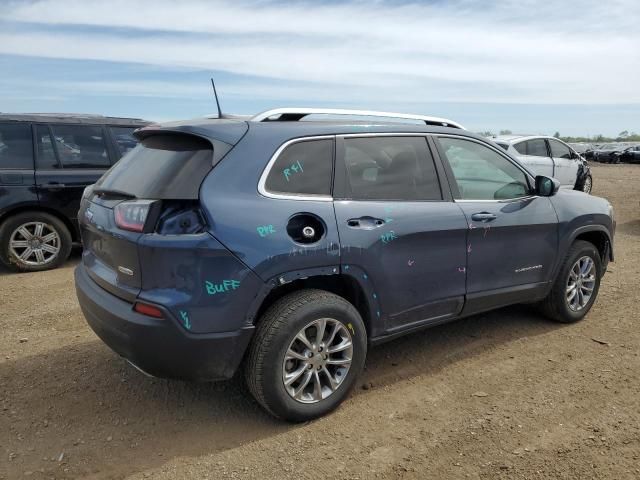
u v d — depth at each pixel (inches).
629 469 109.7
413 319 145.0
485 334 181.9
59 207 261.4
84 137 269.7
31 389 143.9
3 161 249.0
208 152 117.9
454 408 134.2
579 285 190.9
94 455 116.1
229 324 114.0
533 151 469.7
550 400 137.6
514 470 110.0
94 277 129.4
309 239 121.4
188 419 130.2
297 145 127.1
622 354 165.6
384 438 121.5
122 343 115.6
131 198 118.1
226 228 111.9
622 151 1668.3
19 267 255.8
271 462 113.4
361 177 135.3
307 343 123.3
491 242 157.9
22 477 108.7
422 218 140.8
